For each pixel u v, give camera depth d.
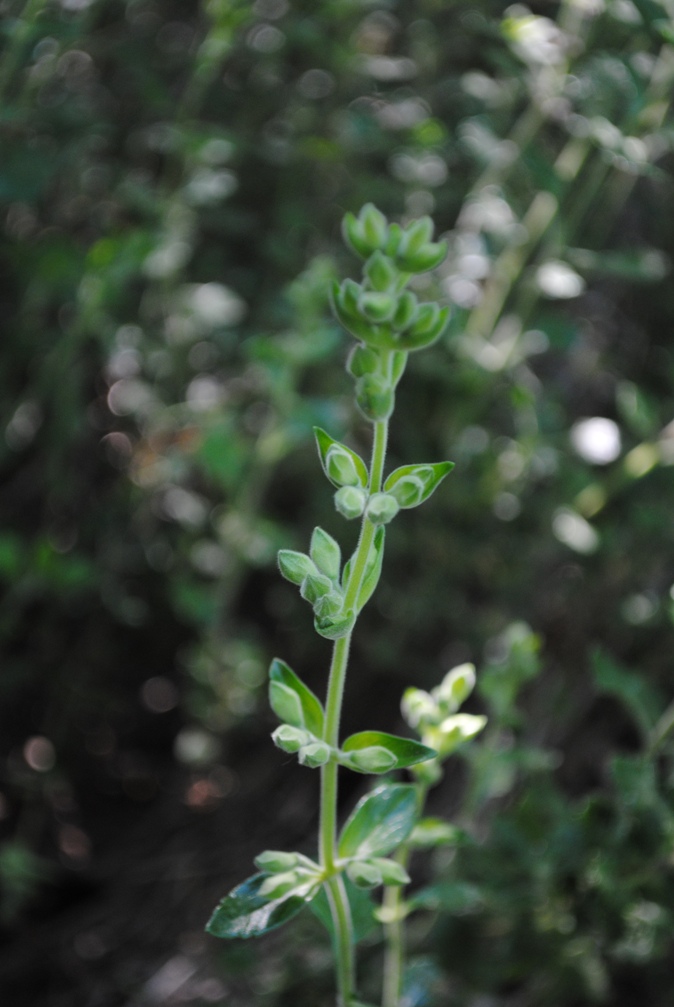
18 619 1.00
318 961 0.77
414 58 1.11
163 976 0.92
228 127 1.13
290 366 0.89
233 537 0.94
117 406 1.06
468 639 1.03
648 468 0.90
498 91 1.01
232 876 1.01
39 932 0.97
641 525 0.94
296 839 1.04
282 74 1.16
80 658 1.05
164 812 1.08
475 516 1.00
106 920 0.99
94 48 1.00
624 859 0.68
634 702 0.68
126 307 1.05
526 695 1.00
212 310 0.99
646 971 0.81
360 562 0.50
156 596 1.08
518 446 0.95
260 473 0.92
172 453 1.00
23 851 0.88
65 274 0.92
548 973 0.72
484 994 0.73
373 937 0.76
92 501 1.10
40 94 1.02
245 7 0.94
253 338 0.94
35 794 0.99
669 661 0.99
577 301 1.11
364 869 0.54
